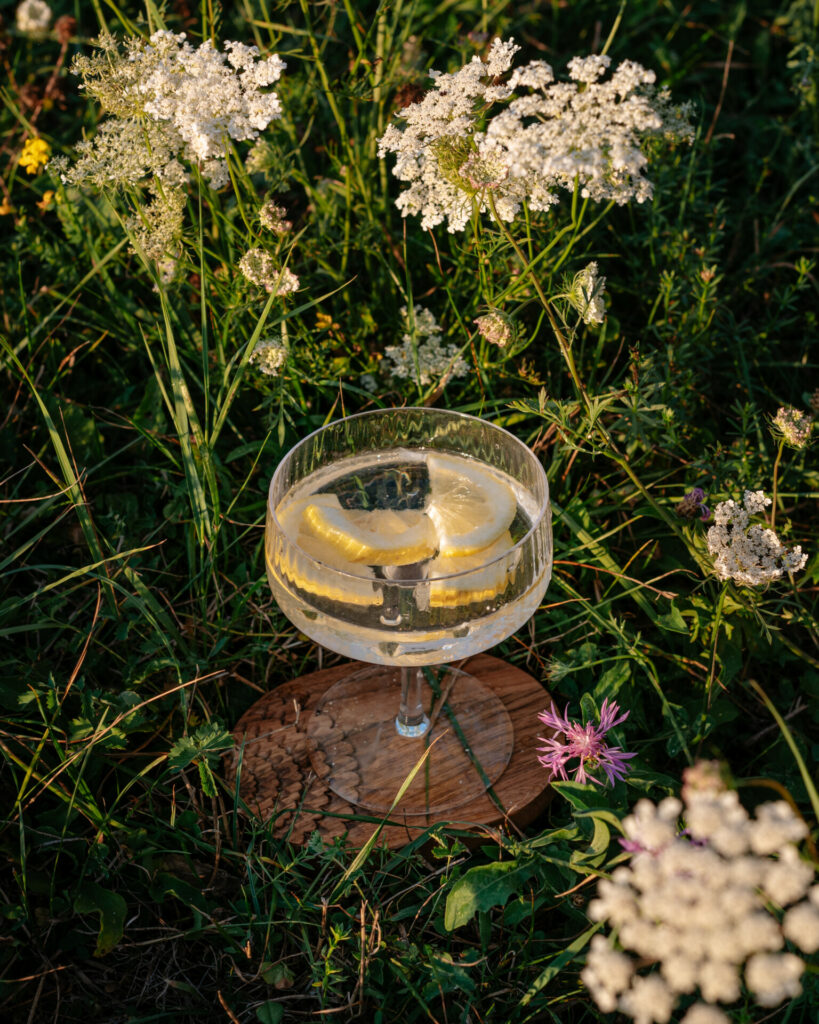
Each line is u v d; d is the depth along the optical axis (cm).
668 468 64
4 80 85
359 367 68
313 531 47
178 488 62
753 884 33
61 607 58
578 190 55
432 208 53
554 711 49
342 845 49
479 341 65
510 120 44
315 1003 47
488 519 48
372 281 69
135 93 52
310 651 60
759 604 53
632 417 56
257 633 59
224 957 48
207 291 65
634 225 70
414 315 62
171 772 54
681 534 53
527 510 50
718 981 32
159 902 49
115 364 70
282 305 60
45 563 63
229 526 62
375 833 47
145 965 49
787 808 34
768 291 75
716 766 36
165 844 51
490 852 50
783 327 74
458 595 43
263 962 47
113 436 68
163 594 60
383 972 47
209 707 57
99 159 55
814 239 77
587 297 50
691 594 56
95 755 52
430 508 49
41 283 73
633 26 93
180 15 81
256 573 61
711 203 77
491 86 49
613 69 85
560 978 47
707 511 54
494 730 55
